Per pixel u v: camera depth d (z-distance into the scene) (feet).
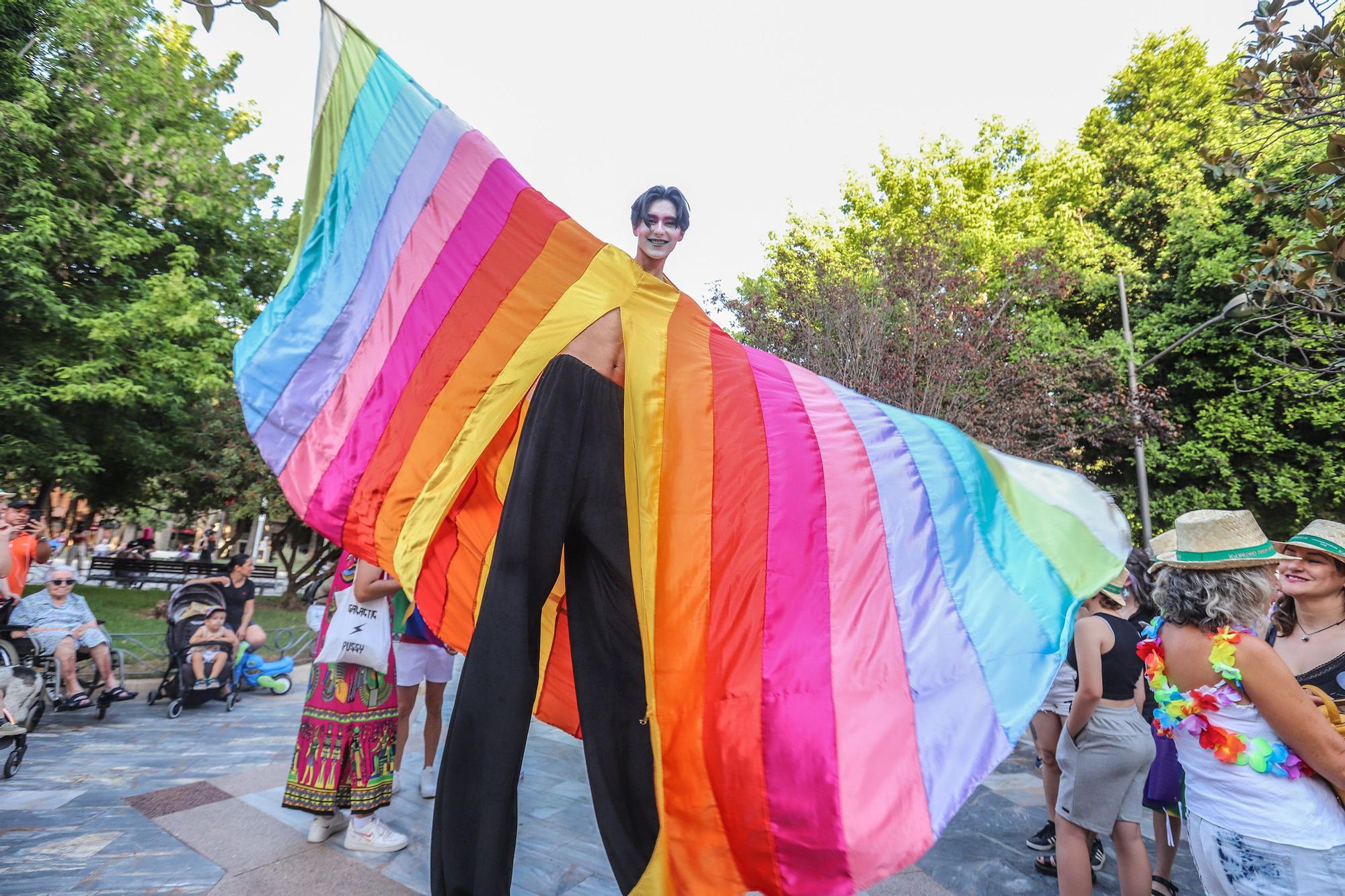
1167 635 8.08
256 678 26.91
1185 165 50.08
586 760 6.63
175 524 80.59
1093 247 48.91
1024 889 12.48
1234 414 43.93
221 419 46.78
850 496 8.11
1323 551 9.00
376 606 11.94
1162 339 45.24
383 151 8.78
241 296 47.50
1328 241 13.52
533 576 5.76
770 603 7.25
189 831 12.28
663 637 6.88
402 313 8.40
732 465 7.61
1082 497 9.45
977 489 8.98
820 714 6.86
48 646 21.42
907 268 37.52
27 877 10.27
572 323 7.06
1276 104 16.06
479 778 5.20
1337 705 8.43
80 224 37.88
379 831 11.87
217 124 47.96
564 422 6.26
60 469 39.50
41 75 38.27
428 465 7.88
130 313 38.29
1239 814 7.21
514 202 7.98
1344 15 15.30
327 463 8.40
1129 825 10.68
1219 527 7.57
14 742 14.96
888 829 6.30
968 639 7.60
